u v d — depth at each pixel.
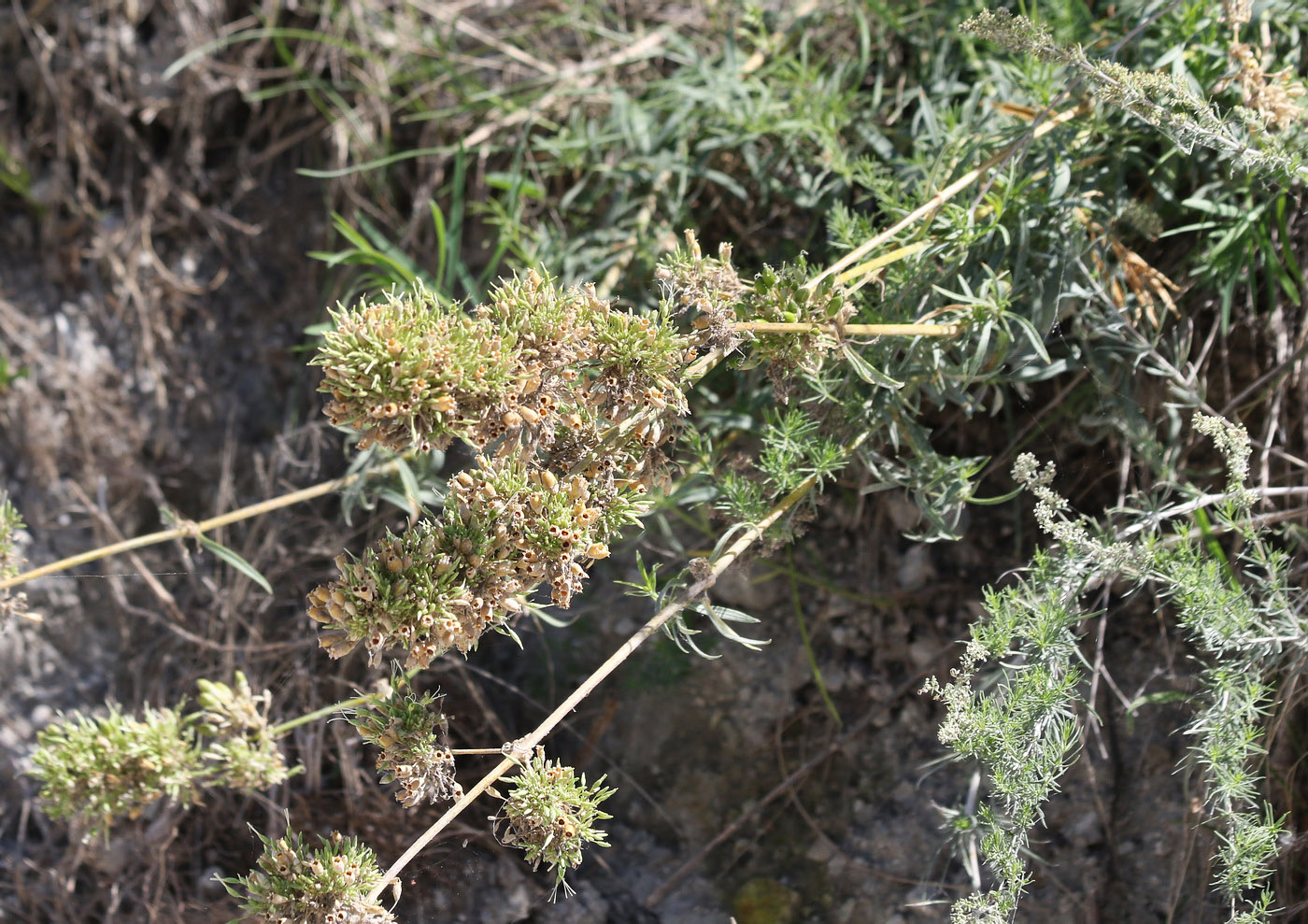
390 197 0.88
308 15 0.91
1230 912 0.68
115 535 0.87
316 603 0.58
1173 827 0.71
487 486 0.58
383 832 0.78
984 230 0.67
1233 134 0.65
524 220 0.85
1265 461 0.71
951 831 0.71
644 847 0.79
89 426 0.88
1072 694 0.62
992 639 0.63
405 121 0.87
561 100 0.87
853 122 0.79
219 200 0.91
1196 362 0.73
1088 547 0.63
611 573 0.81
